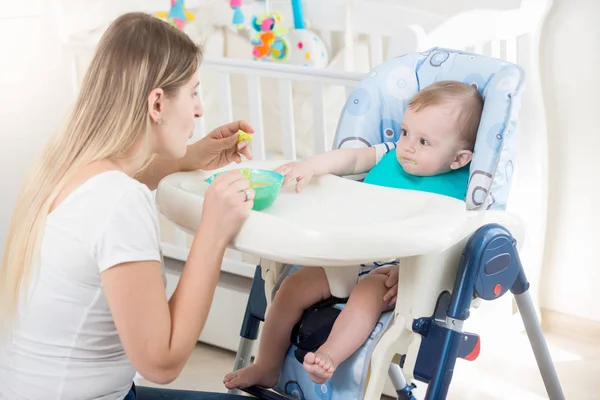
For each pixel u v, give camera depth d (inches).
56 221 44.1
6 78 86.6
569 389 79.1
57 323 44.8
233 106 105.4
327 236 42.9
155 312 42.9
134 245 42.9
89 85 45.0
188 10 104.9
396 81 60.4
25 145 89.9
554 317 92.0
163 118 46.2
